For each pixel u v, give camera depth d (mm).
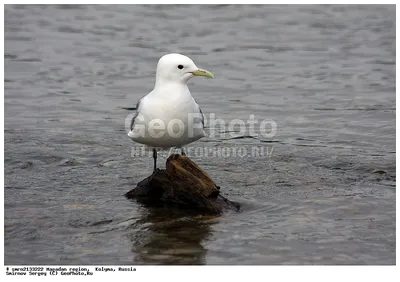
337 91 20688
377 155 15008
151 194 12484
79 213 11695
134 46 25359
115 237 10789
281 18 29109
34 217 11484
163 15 29500
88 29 27500
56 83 21438
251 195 12484
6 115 18359
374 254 10117
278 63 23625
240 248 10359
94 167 14289
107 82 21625
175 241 10633
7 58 23828
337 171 13938
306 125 17609
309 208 11836
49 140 16156
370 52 24656
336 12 29812
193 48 25109
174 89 11812
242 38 26438
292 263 9891
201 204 11984
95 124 17688
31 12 29625
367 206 11898
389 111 18688
